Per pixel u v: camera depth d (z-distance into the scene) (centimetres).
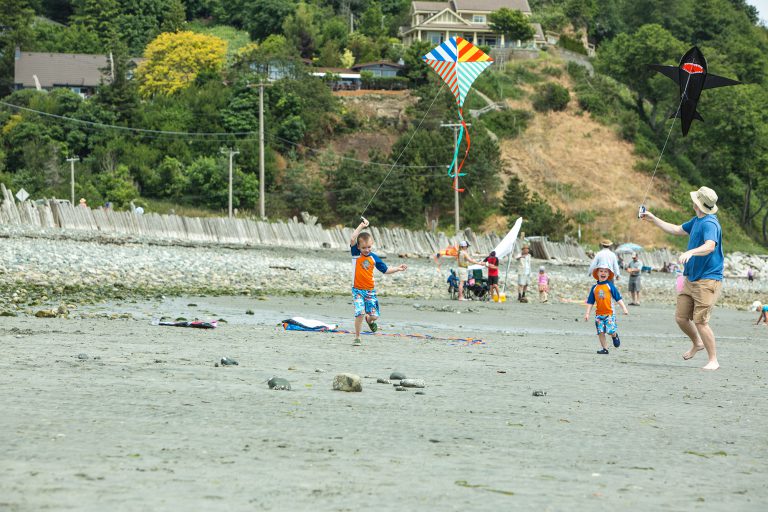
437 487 812
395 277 5997
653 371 1978
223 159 13638
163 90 16612
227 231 9006
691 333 2177
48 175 13238
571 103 18212
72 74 18325
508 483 844
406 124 16250
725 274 12769
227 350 1969
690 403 1485
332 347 2178
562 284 6962
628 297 6475
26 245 5478
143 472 810
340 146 15562
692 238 2102
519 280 5197
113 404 1171
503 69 19125
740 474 945
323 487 789
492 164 14988
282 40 19925
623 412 1351
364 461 913
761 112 17900
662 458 1013
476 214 14238
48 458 845
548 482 858
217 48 17338
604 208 15812
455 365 1912
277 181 14425
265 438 1005
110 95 14788
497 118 17188
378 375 1680
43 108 14438
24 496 709
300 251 8481
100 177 13400
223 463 866
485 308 4278
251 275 5206
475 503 758
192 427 1044
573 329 3350
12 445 891
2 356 1634
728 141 17288
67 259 4847
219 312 3130
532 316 3900
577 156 16900
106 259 5112
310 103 15825
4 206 7750
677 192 16612
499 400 1416
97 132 14325
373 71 18250
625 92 19712
